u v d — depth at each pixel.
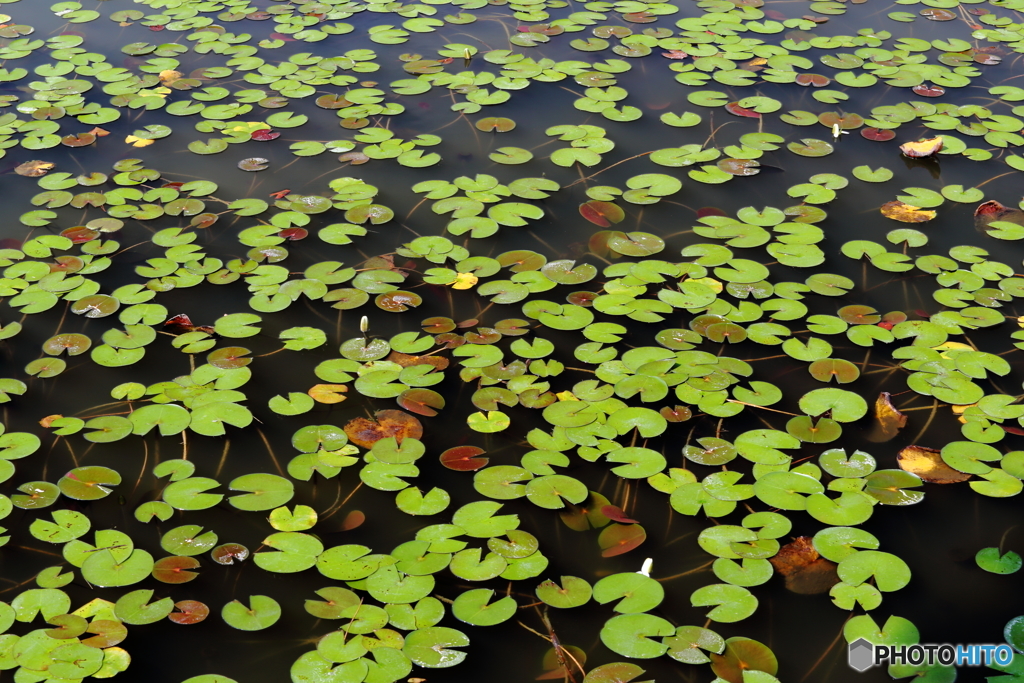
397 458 2.48
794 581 2.16
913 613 2.11
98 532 2.25
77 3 6.16
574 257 3.44
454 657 1.92
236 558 2.21
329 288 3.23
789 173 4.04
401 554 2.18
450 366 2.86
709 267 3.35
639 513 2.36
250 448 2.55
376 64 5.14
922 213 3.71
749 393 2.69
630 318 3.07
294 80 4.95
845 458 2.48
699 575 2.19
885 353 2.92
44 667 1.89
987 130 4.41
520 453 2.54
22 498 2.35
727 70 5.03
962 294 3.19
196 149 4.23
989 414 2.62
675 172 4.04
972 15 5.87
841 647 2.01
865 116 4.56
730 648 1.99
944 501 2.38
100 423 2.56
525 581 2.16
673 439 2.56
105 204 3.76
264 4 6.16
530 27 5.68
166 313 3.08
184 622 2.04
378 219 3.64
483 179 3.94
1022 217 3.68
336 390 2.76
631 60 5.19
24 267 3.31
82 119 4.51
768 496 2.33
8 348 2.94
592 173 4.04
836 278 3.26
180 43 5.47
